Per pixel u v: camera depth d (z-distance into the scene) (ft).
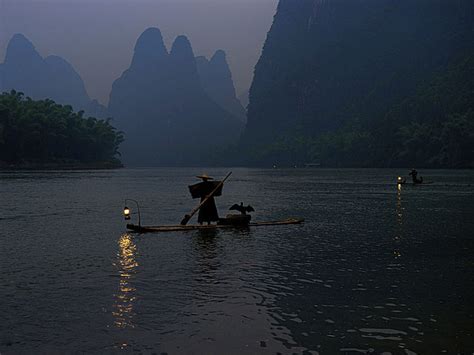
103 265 31.60
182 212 73.15
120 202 91.04
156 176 283.59
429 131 468.34
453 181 189.26
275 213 71.26
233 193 123.65
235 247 39.24
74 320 20.39
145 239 43.78
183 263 32.27
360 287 26.02
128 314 21.20
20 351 17.22
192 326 19.74
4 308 21.99
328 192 126.62
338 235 46.68
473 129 422.82
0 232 48.57
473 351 17.37
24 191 123.54
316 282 27.07
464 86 539.29
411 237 45.24
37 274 28.84
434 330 19.40
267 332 19.11
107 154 561.84
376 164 529.45
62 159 458.50
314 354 17.06
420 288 25.84
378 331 19.27
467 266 31.65
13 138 399.44
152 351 17.24
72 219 61.67
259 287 25.88
